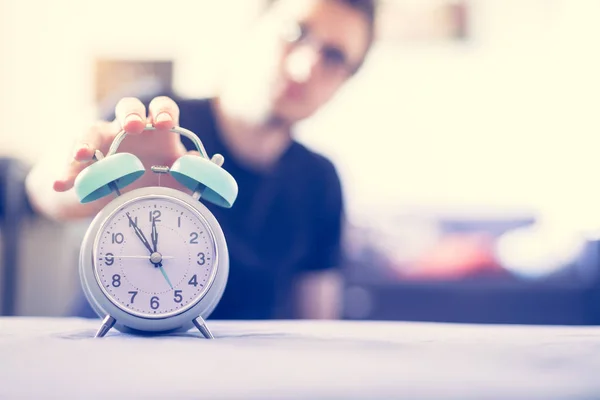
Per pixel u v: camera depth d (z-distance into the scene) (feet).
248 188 6.16
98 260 2.37
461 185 10.73
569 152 10.74
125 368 1.56
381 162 10.69
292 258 6.32
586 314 9.30
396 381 1.44
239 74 6.27
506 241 9.97
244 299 6.15
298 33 6.24
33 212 8.79
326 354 1.85
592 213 10.51
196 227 2.46
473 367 1.65
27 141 10.71
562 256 9.59
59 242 9.14
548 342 2.31
